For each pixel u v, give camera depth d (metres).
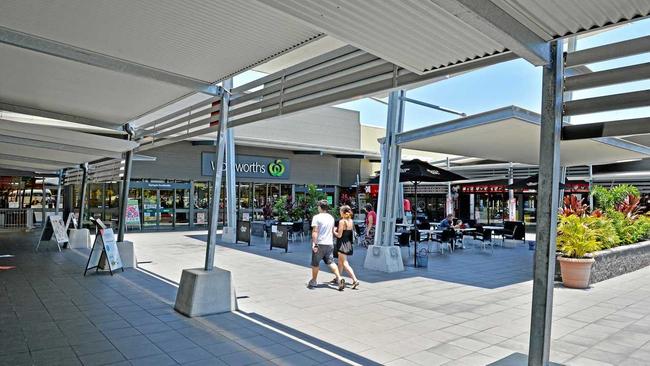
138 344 5.14
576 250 9.14
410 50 3.78
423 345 5.26
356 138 31.38
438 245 16.42
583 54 3.73
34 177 22.92
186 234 20.45
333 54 5.32
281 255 13.37
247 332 5.64
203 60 5.21
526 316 6.61
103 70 5.62
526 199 25.77
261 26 4.21
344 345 5.22
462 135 9.52
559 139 3.81
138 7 3.88
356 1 2.90
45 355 4.76
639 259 11.46
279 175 28.08
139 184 23.27
